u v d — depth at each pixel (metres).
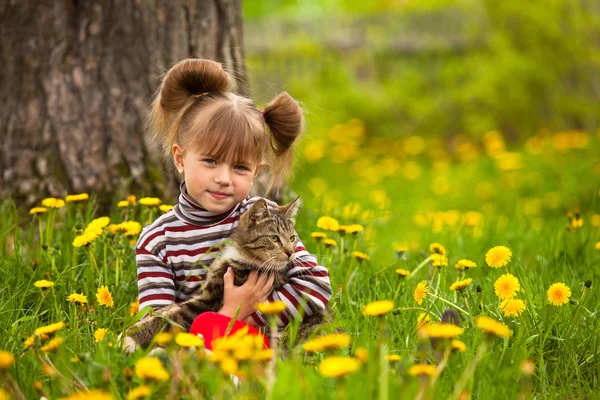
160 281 5.60
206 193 5.51
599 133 21.55
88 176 8.61
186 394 4.11
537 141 22.36
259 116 5.77
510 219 12.93
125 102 8.80
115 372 4.18
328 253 7.54
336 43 29.19
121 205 7.56
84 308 5.81
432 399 3.96
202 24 8.95
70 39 8.80
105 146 8.71
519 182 18.48
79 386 4.12
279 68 28.53
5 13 8.71
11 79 8.75
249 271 5.58
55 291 6.42
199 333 4.98
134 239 7.28
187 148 5.56
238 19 9.23
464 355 4.70
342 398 3.70
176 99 5.91
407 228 13.84
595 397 4.77
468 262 6.41
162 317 5.06
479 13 27.52
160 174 8.74
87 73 8.79
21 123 8.70
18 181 8.53
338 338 3.99
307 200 10.89
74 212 8.34
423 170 21.88
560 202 16.41
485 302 6.25
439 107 26.31
